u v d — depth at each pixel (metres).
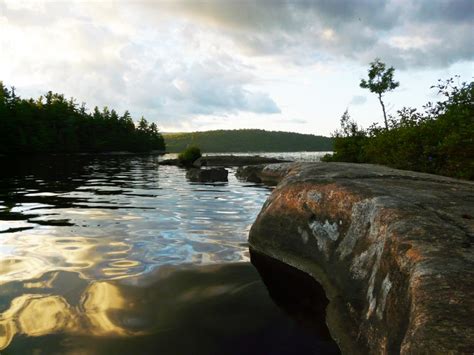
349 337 2.02
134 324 2.21
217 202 7.20
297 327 2.26
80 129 72.81
